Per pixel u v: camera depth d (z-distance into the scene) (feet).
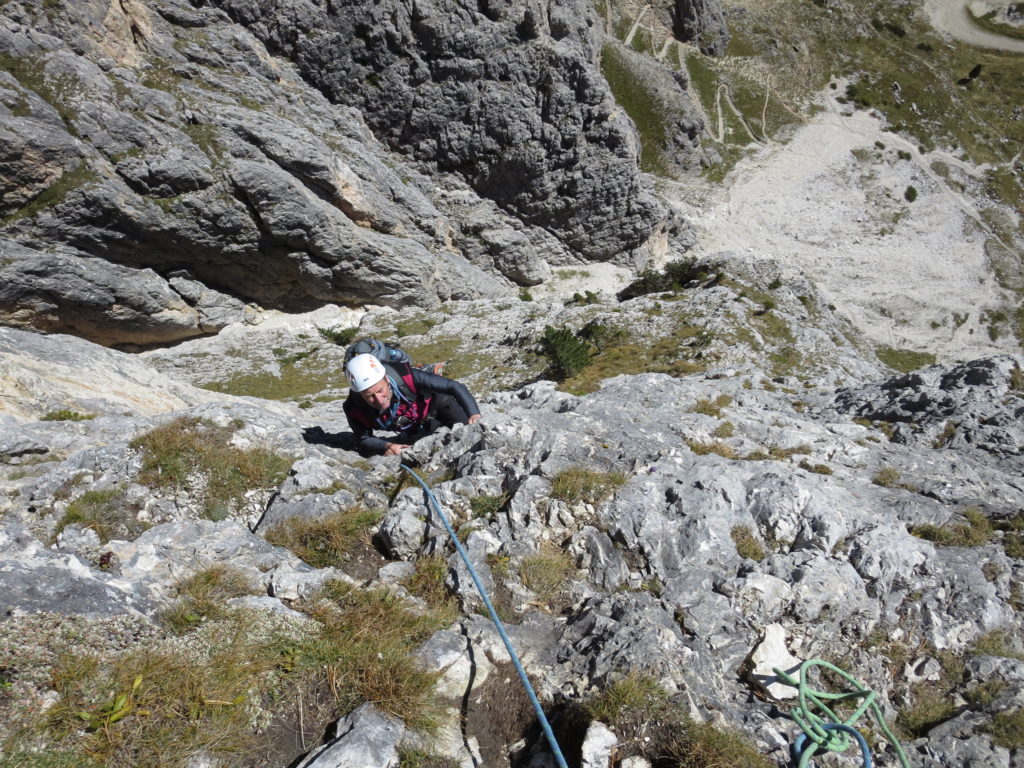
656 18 370.32
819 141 344.08
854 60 380.99
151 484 24.23
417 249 228.43
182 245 193.67
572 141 252.01
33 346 45.27
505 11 232.73
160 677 14.73
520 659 17.53
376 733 14.55
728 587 19.83
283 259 206.39
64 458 26.68
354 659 16.25
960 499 25.09
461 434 26.14
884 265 295.28
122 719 13.79
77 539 20.90
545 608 19.66
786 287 199.11
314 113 233.76
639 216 270.67
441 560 20.72
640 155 324.80
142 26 197.06
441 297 239.71
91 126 176.86
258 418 28.50
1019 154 344.49
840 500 23.54
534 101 245.86
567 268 277.64
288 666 15.88
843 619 19.51
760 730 15.90
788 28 391.24
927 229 310.45
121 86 185.57
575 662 17.28
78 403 37.78
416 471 26.09
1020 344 264.52
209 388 173.78
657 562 20.81
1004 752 16.08
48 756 12.68
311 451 27.53
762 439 29.22
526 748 15.51
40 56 177.27
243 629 16.60
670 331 149.28
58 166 174.81
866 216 314.76
